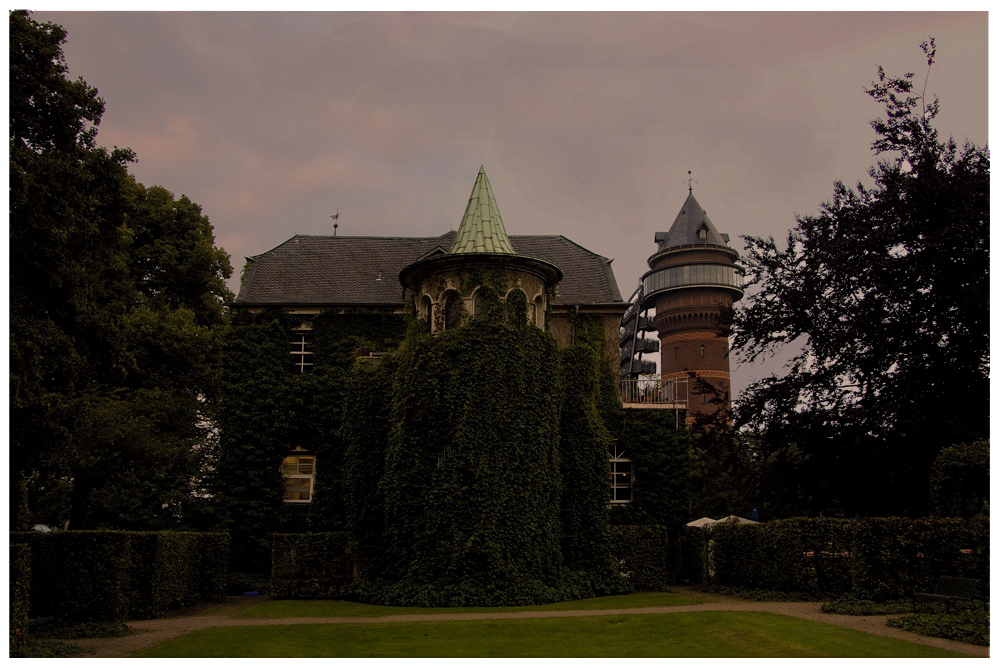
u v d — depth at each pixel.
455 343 22.12
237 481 26.84
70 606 15.81
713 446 26.27
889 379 23.92
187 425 29.59
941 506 19.19
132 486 28.62
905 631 13.50
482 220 24.27
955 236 21.84
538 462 21.59
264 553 26.20
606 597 21.62
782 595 19.52
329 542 22.95
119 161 18.72
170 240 33.06
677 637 13.59
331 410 27.53
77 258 17.23
